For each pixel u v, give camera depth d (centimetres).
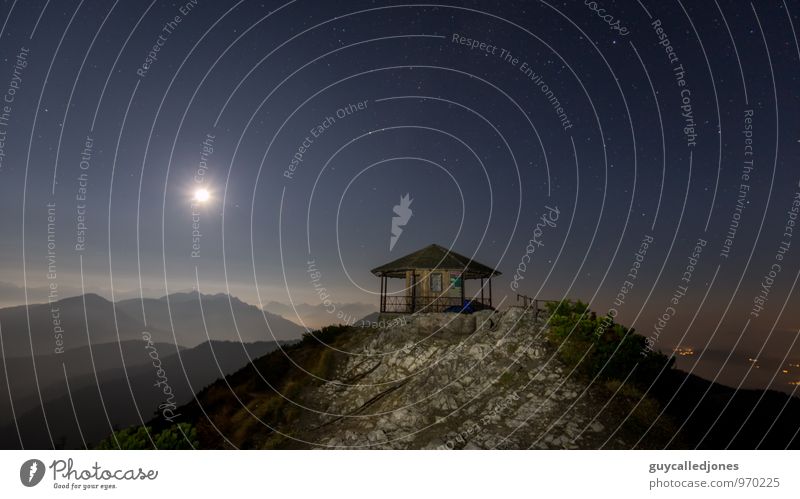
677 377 1488
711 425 1175
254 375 1917
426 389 1543
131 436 1126
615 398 1284
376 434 1292
